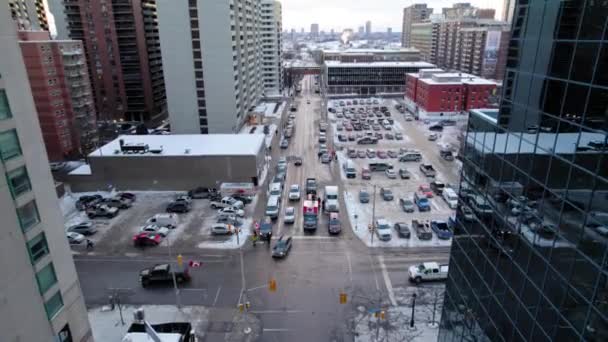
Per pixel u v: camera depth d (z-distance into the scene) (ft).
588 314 43.14
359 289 112.06
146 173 185.98
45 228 62.13
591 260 42.39
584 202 43.34
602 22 40.01
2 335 55.21
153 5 356.38
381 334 94.79
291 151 251.39
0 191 53.57
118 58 332.19
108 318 102.27
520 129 56.95
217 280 117.50
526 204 55.52
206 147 195.52
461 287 79.87
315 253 131.23
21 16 431.84
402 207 164.96
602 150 40.40
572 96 45.14
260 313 102.99
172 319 101.14
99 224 155.02
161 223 150.82
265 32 461.78
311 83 611.47
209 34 252.62
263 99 436.76
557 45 47.93
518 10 56.90
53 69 227.61
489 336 67.21
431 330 96.07
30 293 59.47
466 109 337.31
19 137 56.95
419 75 390.01
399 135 277.03
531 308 54.49
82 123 247.50
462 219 79.41
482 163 69.77
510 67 59.62
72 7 322.55
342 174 207.21
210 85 263.70
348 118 347.77
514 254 58.95
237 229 137.28
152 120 353.51
